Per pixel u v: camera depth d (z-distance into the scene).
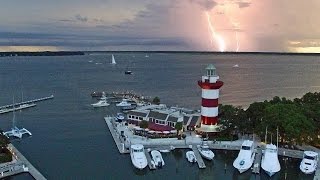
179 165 113.00
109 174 104.25
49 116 184.75
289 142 124.69
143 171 106.94
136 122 155.62
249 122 133.38
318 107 137.88
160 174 107.38
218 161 116.56
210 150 119.69
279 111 125.25
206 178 105.50
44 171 104.75
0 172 99.38
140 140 130.75
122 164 111.94
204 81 138.12
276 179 104.62
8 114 190.38
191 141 130.00
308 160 106.75
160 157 112.12
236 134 136.88
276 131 123.06
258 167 107.06
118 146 125.56
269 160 106.31
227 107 146.88
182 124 140.62
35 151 123.38
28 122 170.12
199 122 144.12
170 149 121.94
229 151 123.00
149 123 146.38
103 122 169.88
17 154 115.69
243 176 106.19
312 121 127.00
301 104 145.00
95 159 115.50
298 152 118.19
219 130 135.75
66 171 105.00
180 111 163.62
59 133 148.00
